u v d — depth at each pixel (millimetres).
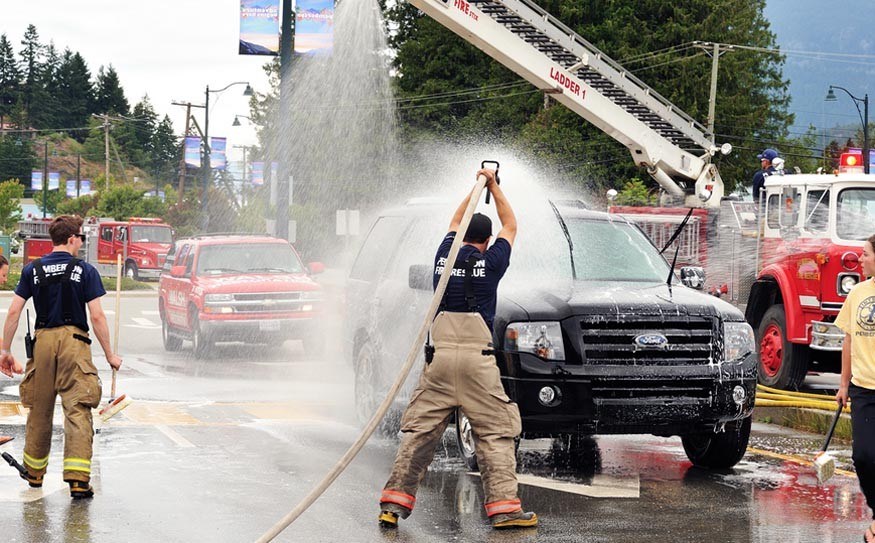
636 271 14312
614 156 67750
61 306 11688
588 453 14742
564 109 68000
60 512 10852
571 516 10992
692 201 29047
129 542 9750
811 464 14070
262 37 46844
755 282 21750
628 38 72062
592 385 12297
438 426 10633
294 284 26844
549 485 12523
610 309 12523
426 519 10805
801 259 20156
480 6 28688
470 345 10547
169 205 112500
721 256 23172
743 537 10234
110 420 16844
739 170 77812
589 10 72625
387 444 15016
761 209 21812
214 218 93500
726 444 13336
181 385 21516
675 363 12609
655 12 73750
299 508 9305
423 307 13844
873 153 82688
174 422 16750
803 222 20453
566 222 14953
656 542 10023
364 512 11055
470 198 10391
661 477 13094
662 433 12773
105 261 74125
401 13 80812
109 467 13164
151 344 30844
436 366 10555
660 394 12539
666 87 72375
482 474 10609
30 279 11758
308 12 46625
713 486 12570
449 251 10648
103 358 26906
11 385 21109
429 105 76688
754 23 86562
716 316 12844
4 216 142000
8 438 12539
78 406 11562
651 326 12586
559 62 29953
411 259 15203
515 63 29266
